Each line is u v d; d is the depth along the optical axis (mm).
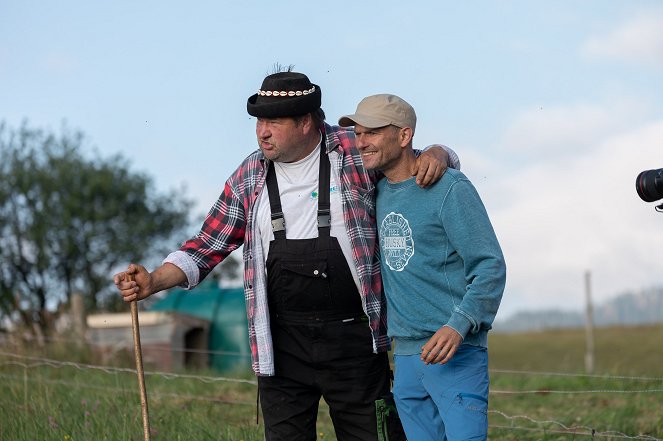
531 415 10625
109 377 12211
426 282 5969
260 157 6445
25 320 17391
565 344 33312
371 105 6000
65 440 8320
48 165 37312
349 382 6434
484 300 5730
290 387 6535
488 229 5867
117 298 32719
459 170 6094
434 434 6125
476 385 5926
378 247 6309
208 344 18875
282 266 6328
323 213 6262
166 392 11516
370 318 6293
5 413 9250
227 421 9414
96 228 36375
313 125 6281
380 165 6023
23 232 35969
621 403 11047
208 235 6582
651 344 30594
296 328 6434
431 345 5668
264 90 6191
